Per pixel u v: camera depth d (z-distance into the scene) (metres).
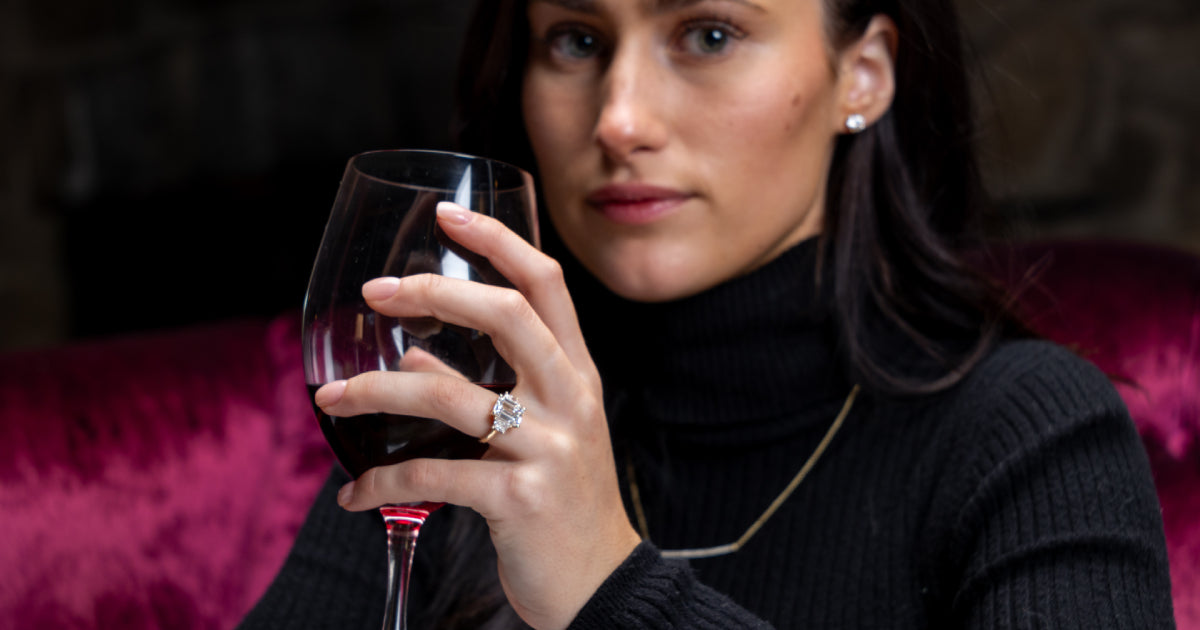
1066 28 2.97
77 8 4.16
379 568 1.02
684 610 0.75
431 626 1.01
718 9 0.88
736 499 1.03
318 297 0.65
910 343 1.07
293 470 1.29
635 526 1.07
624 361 1.09
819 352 1.04
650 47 0.90
